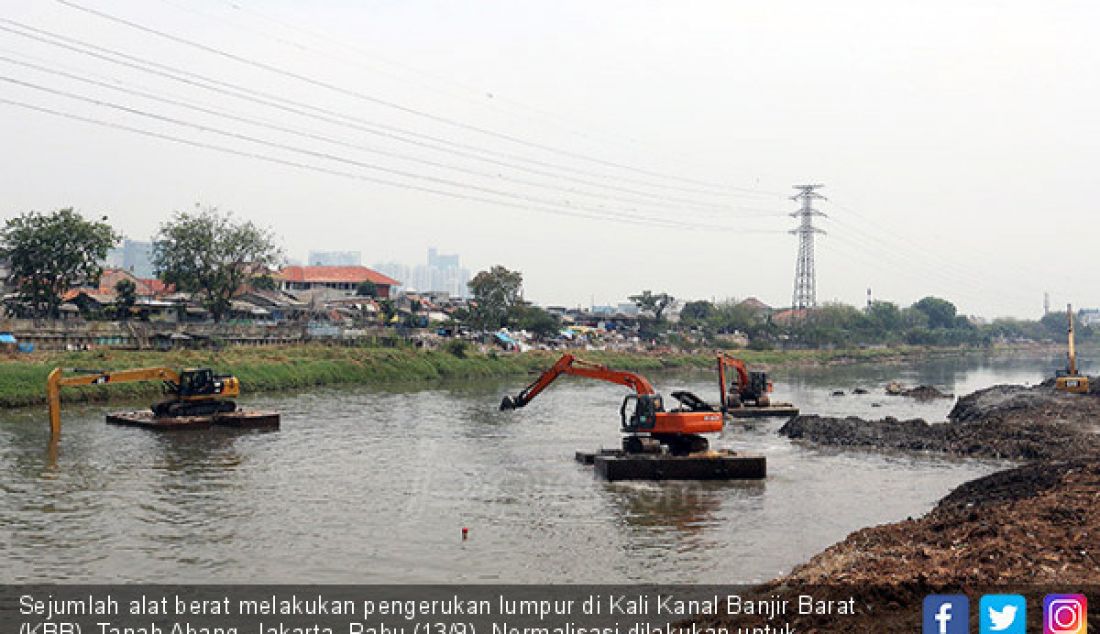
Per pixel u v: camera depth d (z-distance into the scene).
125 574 24.38
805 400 89.38
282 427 55.69
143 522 30.09
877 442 52.53
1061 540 22.14
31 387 62.47
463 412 67.25
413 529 30.06
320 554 26.75
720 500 35.75
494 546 27.98
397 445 49.12
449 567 25.61
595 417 65.50
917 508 34.34
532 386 52.34
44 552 26.31
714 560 26.52
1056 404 67.88
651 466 40.19
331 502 34.03
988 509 26.78
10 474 38.00
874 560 21.88
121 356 76.06
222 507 32.66
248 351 89.81
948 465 45.47
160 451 44.78
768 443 54.00
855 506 34.75
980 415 67.69
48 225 88.44
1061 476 30.92
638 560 26.48
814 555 26.81
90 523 29.80
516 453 47.31
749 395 73.75
